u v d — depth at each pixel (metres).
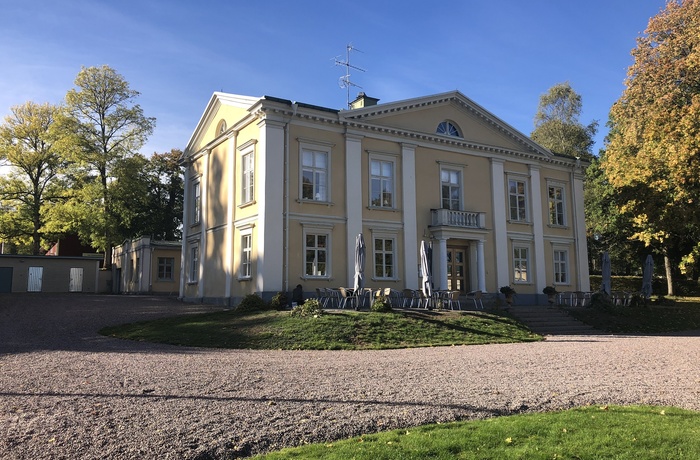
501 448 5.51
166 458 5.33
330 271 23.12
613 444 5.61
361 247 20.31
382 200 25.19
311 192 23.30
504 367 11.16
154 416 6.66
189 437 5.89
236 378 9.32
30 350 13.17
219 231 26.06
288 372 10.12
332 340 15.56
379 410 7.09
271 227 21.78
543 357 12.95
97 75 37.94
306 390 8.32
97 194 36.72
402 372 10.33
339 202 23.86
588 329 21.95
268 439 5.91
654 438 5.78
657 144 22.83
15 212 42.59
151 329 17.25
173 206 55.06
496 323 19.48
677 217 23.20
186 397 7.73
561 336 19.88
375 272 24.39
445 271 25.59
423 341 16.34
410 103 26.03
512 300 26.61
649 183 23.86
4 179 41.97
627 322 23.50
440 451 5.38
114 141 38.62
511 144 29.81
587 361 12.25
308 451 5.46
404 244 25.27
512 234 28.97
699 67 24.53
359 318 17.73
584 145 50.53
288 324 16.72
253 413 6.85
